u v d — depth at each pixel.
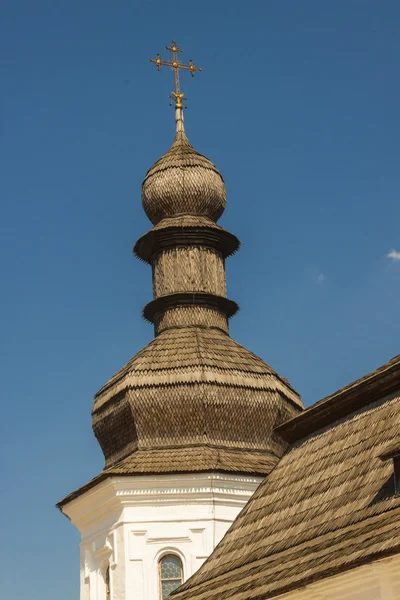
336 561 19.98
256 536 25.27
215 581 25.06
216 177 43.22
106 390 39.34
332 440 25.50
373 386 24.75
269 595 21.36
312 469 25.25
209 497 36.38
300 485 25.19
